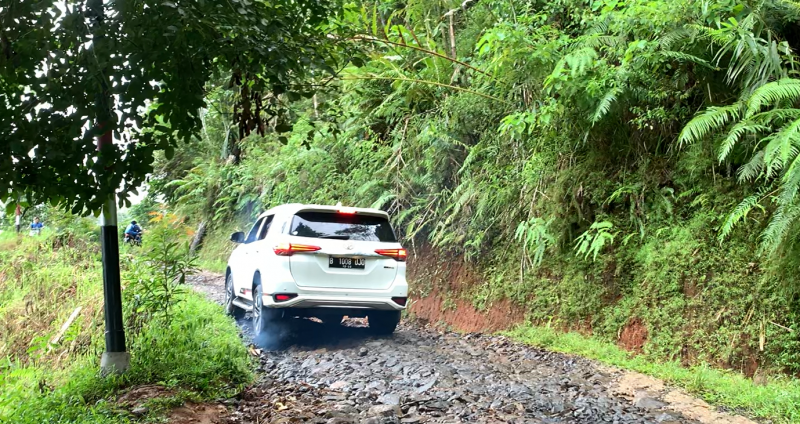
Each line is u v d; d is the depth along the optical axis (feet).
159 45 10.55
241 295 28.25
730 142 17.46
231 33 10.98
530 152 27.84
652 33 21.61
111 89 10.58
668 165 22.98
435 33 32.22
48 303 31.42
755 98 16.62
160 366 16.99
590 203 25.44
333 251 23.38
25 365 22.54
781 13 19.74
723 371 18.22
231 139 65.77
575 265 25.14
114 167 11.64
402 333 27.43
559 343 23.43
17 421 13.44
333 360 20.86
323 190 41.50
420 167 35.37
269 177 50.70
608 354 21.34
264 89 12.01
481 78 29.30
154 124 11.78
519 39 23.13
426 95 33.17
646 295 21.86
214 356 18.28
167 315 20.18
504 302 28.32
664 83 21.66
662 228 22.11
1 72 10.46
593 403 15.81
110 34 10.37
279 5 13.09
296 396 16.20
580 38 22.43
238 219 70.54
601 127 24.08
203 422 13.56
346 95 30.96
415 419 14.19
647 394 16.93
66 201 12.45
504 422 14.10
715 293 19.65
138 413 13.55
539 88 25.31
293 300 22.86
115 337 16.78
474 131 31.45
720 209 20.48
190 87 11.19
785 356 17.28
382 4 33.83
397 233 38.83
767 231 16.33
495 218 29.68
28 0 10.11
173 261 19.97
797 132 15.40
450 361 20.88
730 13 20.31
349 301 23.52
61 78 10.61
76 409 13.82
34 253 38.55
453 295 31.73
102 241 16.99
